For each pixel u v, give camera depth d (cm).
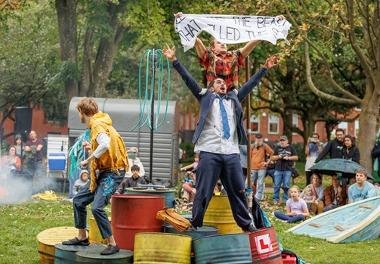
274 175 2277
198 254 972
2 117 4706
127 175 2009
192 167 2056
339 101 2572
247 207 1042
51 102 4912
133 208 1034
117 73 4959
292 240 1538
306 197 2012
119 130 2688
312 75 4112
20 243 1411
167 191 1112
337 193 1980
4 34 4303
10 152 2506
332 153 2109
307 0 2747
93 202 1014
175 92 5134
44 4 4647
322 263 1295
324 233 1589
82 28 4069
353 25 2367
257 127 7006
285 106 4550
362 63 2448
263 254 1006
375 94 2470
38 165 2580
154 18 3147
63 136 2697
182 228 1020
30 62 4544
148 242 981
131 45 3772
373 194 1812
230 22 1067
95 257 989
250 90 1039
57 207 1997
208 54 1041
